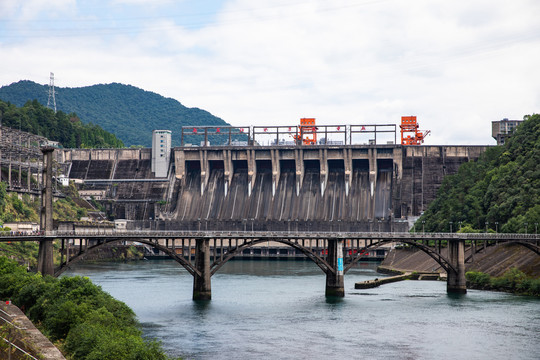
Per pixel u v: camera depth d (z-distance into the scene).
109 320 100.88
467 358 107.56
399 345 115.75
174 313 144.00
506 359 107.06
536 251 188.88
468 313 146.88
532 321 137.25
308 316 142.38
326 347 113.94
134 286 191.62
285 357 107.06
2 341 79.56
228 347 112.94
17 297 119.06
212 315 142.25
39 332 93.81
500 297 174.00
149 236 159.12
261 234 174.88
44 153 150.75
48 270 143.88
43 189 149.00
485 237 187.38
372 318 140.38
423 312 148.12
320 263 175.38
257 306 155.25
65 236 146.00
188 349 111.38
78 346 89.56
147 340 116.44
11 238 137.88
